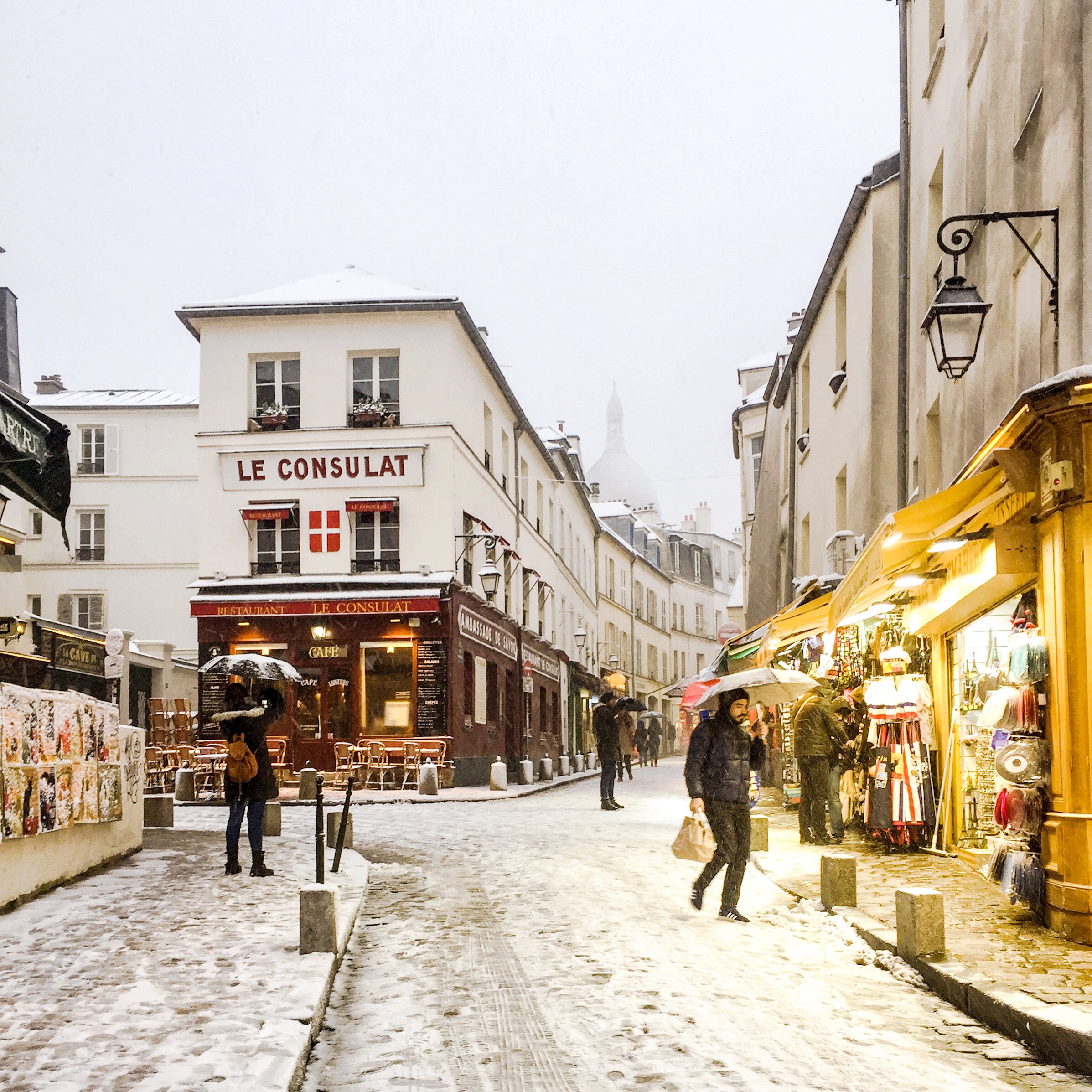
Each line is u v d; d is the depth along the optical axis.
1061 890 7.62
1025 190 10.77
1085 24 9.02
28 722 8.93
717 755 9.11
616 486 136.12
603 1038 5.71
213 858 11.96
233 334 28.36
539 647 39.94
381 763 26.12
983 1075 5.18
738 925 8.75
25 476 9.81
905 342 15.97
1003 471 8.49
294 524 27.86
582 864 12.27
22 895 8.94
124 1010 5.84
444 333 27.89
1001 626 11.02
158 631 40.66
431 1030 5.94
